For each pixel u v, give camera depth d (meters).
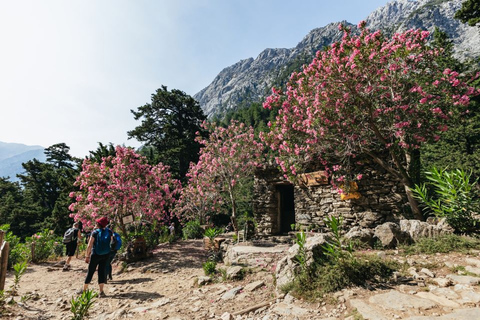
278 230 10.66
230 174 14.27
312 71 7.65
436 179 4.59
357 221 8.24
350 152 7.49
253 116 84.31
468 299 2.55
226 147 14.37
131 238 9.95
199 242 13.25
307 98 7.84
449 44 17.28
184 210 19.80
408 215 7.26
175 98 31.89
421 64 6.92
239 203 22.97
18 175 42.28
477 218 4.27
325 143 7.90
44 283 6.53
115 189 10.60
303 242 3.90
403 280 3.25
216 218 22.36
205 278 5.59
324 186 9.16
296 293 3.54
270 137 9.30
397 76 6.93
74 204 10.54
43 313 4.33
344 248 4.04
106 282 6.55
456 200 4.37
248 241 8.88
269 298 3.98
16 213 36.88
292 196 11.98
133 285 6.13
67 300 5.10
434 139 6.95
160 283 6.17
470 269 3.15
